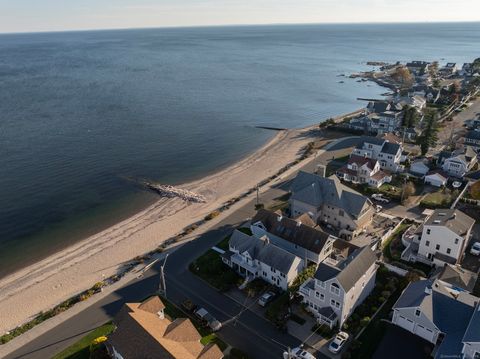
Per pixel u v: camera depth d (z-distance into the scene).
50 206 99.19
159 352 45.78
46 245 83.44
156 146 140.50
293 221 73.88
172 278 68.50
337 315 55.72
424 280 58.03
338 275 54.00
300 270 66.06
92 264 75.31
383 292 61.06
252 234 79.38
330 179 84.69
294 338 54.59
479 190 89.44
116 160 127.50
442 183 99.19
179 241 80.38
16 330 58.09
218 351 49.12
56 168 120.75
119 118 172.25
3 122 164.00
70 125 161.75
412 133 137.75
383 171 105.19
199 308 59.88
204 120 172.25
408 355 50.91
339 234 80.19
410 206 90.44
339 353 51.91
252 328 56.62
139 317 51.62
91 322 59.22
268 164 122.38
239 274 68.69
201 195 102.81
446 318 51.41
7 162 124.19
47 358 52.97
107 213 95.94
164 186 108.62
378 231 80.69
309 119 174.88
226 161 128.00
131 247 80.31
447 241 66.50
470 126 148.75
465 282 60.66
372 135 143.75
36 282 71.12
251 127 163.25
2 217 94.12
